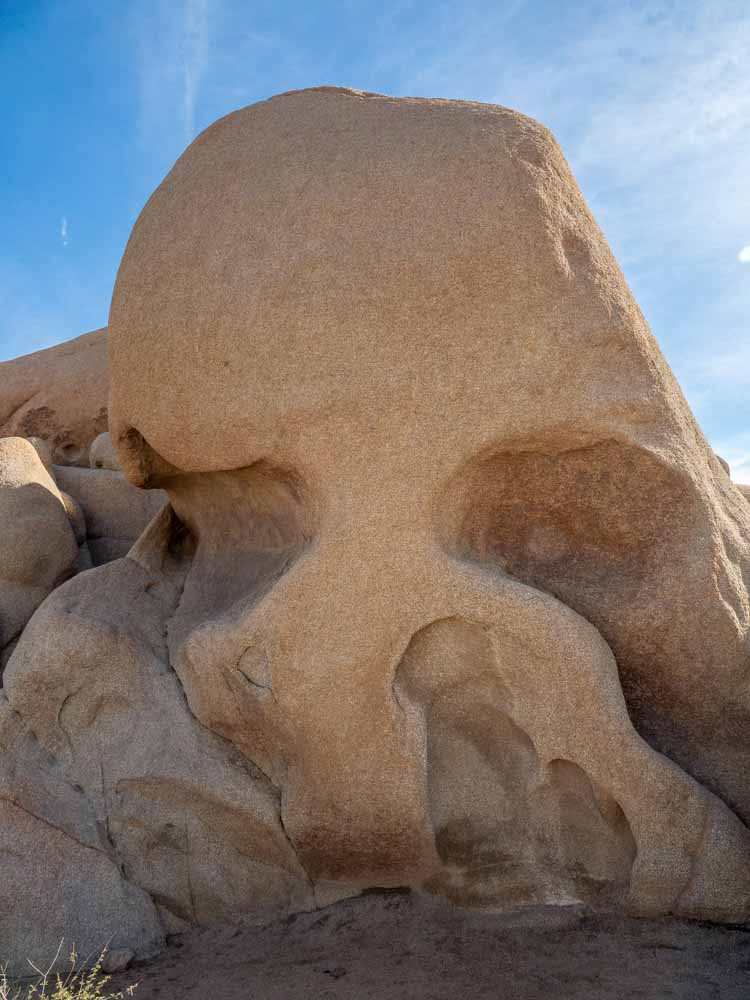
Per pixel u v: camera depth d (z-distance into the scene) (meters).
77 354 7.64
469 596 3.09
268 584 3.42
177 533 4.26
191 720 3.54
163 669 3.68
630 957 2.85
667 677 3.27
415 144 3.36
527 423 3.14
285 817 3.30
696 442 3.49
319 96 3.79
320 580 3.13
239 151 3.64
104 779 3.51
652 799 3.04
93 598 3.87
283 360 3.23
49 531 4.67
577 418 3.15
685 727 3.29
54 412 7.31
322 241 3.26
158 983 2.96
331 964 2.94
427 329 3.14
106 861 3.37
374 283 3.18
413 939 3.04
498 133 3.37
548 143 3.43
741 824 3.10
